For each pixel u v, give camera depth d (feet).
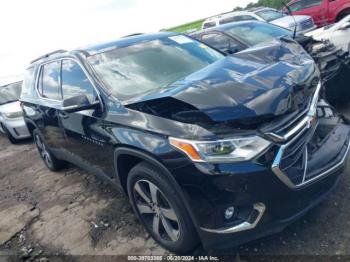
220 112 7.77
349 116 15.52
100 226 12.01
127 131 9.27
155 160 8.38
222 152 7.50
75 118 11.96
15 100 28.40
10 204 15.83
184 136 7.89
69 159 14.82
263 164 7.47
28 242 12.21
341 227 9.11
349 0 40.81
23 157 23.15
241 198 7.55
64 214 13.52
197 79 9.28
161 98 8.66
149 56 12.21
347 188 10.59
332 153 9.23
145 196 9.61
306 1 45.16
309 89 8.87
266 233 8.02
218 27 23.31
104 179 12.15
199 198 7.82
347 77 15.72
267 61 9.80
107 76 11.34
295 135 7.96
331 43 17.58
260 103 7.82
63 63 13.80
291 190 7.85
